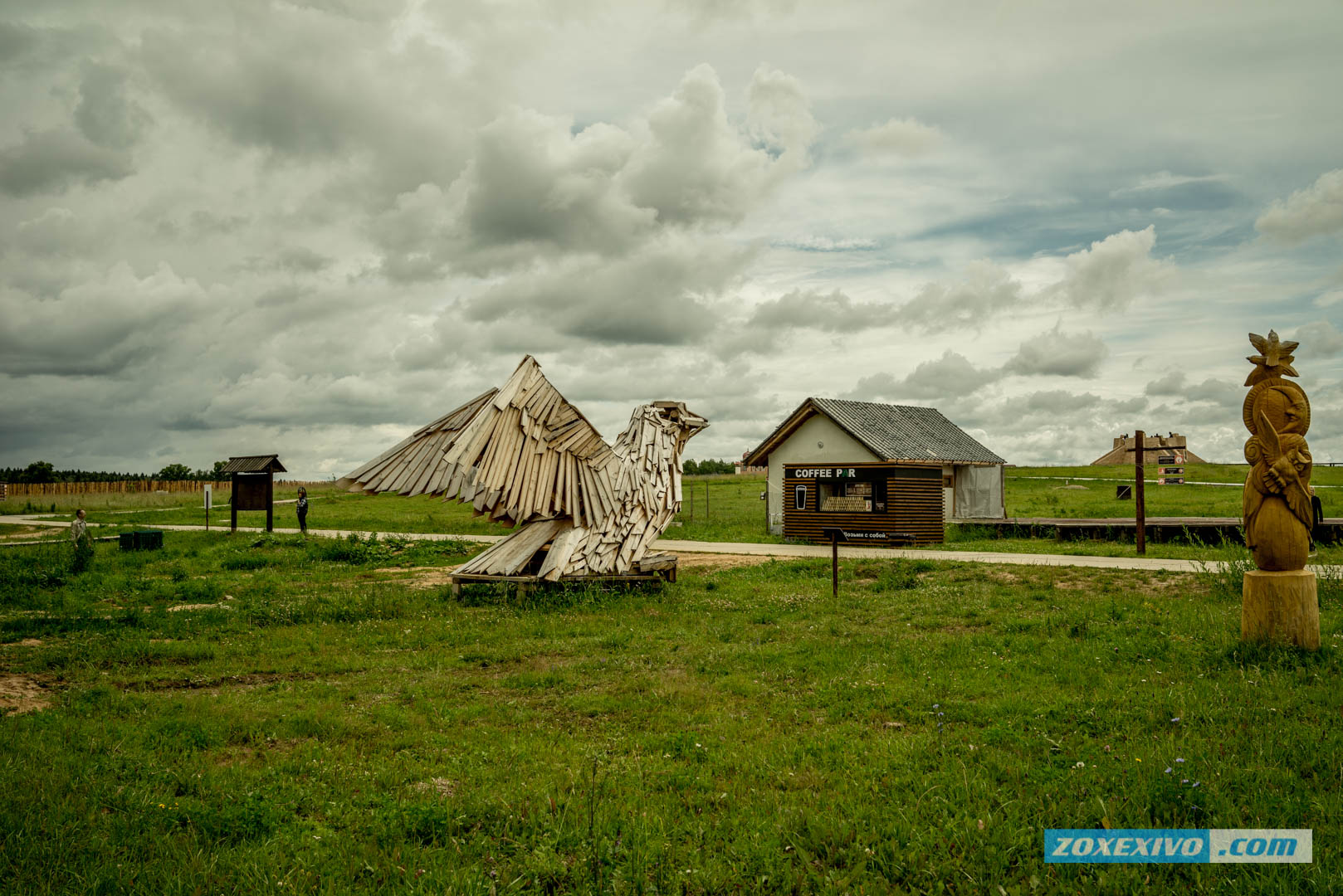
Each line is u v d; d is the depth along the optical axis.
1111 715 7.09
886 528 24.86
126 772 6.03
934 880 4.48
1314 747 6.01
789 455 28.67
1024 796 5.44
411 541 25.33
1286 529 8.84
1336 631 9.98
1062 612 12.05
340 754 6.71
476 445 13.90
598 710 7.98
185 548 26.27
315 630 12.48
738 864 4.68
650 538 16.33
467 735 7.25
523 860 4.73
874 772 5.99
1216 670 8.43
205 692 9.02
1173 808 5.10
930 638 10.85
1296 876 4.35
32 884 4.32
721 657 10.05
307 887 4.45
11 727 7.16
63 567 19.25
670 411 18.19
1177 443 53.66
